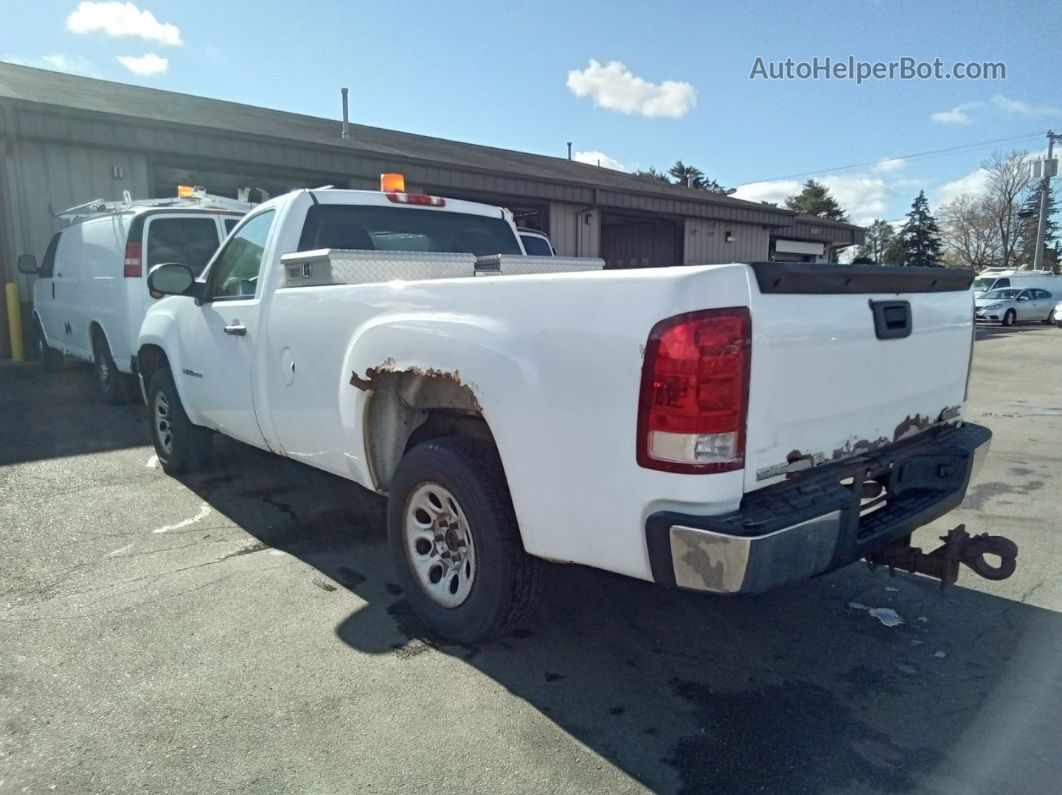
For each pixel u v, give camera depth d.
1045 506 5.33
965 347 3.62
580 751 2.57
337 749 2.56
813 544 2.45
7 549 4.30
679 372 2.34
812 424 2.67
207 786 2.37
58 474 5.80
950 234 66.44
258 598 3.72
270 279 4.18
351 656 3.18
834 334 2.72
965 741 2.64
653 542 2.43
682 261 22.94
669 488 2.38
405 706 2.82
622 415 2.47
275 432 4.23
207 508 5.04
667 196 20.81
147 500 5.18
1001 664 3.17
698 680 3.04
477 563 3.07
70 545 4.38
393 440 3.62
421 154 16.89
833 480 2.70
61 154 11.47
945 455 3.24
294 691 2.91
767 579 2.34
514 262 4.47
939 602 3.77
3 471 5.87
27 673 3.01
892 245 67.06
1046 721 2.76
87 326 8.72
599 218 20.25
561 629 3.46
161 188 14.48
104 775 2.42
